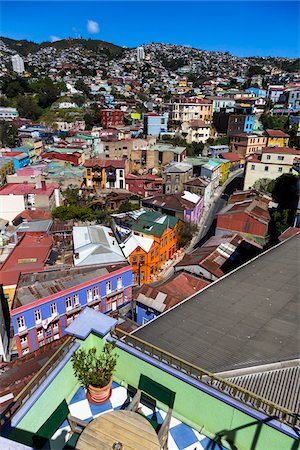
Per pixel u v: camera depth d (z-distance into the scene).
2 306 28.56
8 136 90.25
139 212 44.47
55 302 26.00
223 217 40.81
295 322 11.72
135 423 6.38
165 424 7.20
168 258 43.19
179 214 47.06
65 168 65.75
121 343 8.84
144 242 37.91
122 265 30.88
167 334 11.88
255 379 8.87
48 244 34.75
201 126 92.88
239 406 7.07
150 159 74.44
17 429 6.55
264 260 18.64
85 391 8.70
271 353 9.94
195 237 49.72
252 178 61.56
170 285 26.88
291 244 20.78
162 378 8.18
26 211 48.06
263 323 11.96
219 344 10.91
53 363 7.92
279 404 7.99
